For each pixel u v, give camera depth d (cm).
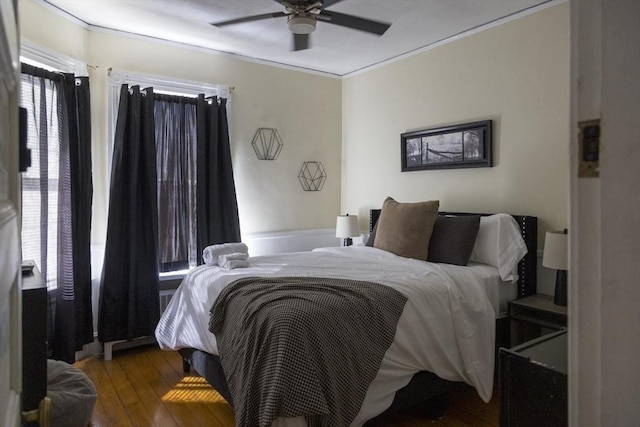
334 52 411
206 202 389
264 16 252
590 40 52
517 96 324
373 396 201
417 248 320
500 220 305
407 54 412
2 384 53
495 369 278
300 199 466
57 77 304
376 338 200
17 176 70
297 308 187
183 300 288
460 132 362
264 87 436
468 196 362
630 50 48
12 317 66
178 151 378
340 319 190
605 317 51
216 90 402
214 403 260
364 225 468
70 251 306
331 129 488
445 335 233
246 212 428
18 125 71
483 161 344
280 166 450
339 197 497
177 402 262
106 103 347
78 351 322
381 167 446
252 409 170
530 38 315
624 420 49
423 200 400
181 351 287
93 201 343
